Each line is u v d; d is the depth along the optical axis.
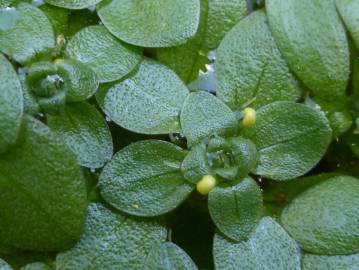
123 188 0.05
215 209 0.05
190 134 0.05
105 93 0.05
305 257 0.05
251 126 0.05
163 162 0.05
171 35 0.05
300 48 0.05
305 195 0.05
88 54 0.05
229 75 0.05
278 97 0.05
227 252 0.05
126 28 0.05
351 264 0.05
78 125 0.05
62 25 0.05
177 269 0.05
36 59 0.05
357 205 0.05
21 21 0.05
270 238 0.05
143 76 0.05
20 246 0.05
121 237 0.05
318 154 0.05
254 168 0.05
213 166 0.05
